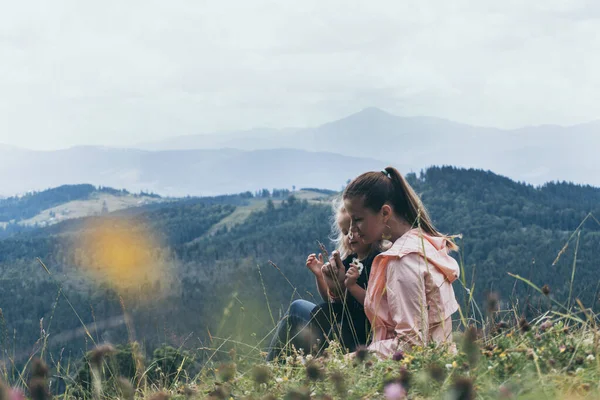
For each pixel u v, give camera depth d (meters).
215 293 94.31
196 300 95.12
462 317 3.48
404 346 3.68
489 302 3.49
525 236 141.75
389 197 4.30
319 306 4.50
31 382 2.53
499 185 198.75
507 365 2.88
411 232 4.15
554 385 2.58
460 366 2.86
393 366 3.15
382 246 4.43
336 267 4.52
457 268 4.02
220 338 3.67
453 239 4.25
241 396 3.13
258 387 3.22
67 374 3.16
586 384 2.54
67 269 175.88
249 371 3.50
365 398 2.77
